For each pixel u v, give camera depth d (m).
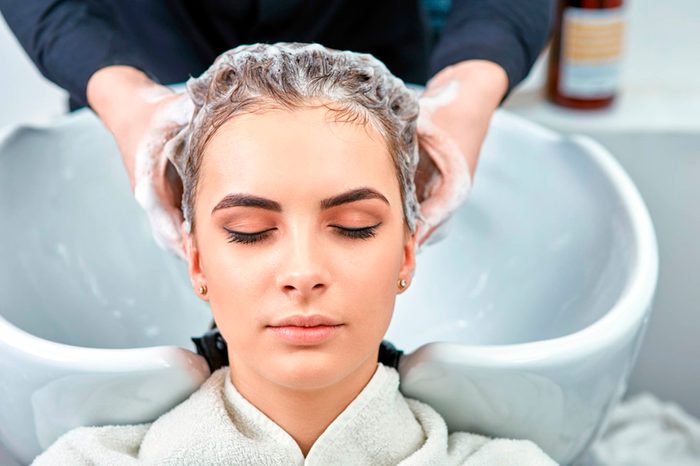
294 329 0.50
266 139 0.51
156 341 0.78
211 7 0.85
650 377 1.24
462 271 0.80
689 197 1.14
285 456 0.57
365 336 0.52
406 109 0.58
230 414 0.58
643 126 1.12
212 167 0.53
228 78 0.54
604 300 0.66
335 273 0.51
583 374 0.58
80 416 0.58
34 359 0.56
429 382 0.59
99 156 0.81
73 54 0.74
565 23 1.13
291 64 0.53
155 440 0.58
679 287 1.18
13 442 0.62
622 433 1.19
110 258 0.79
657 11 1.23
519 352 0.57
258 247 0.51
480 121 0.69
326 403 0.56
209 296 0.55
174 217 0.63
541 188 0.78
